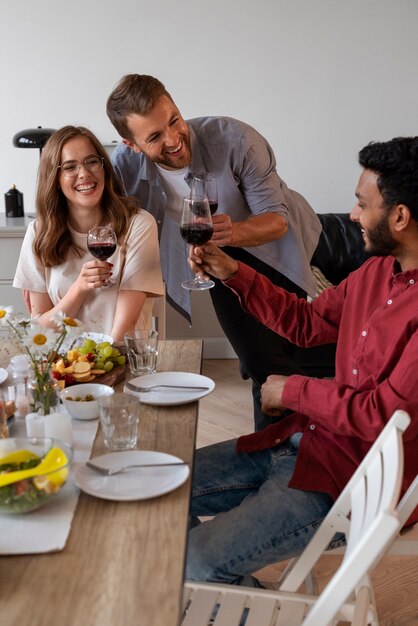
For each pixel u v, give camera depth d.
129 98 2.45
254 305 2.07
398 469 1.23
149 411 1.71
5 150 4.60
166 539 1.16
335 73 4.54
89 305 2.62
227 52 4.50
